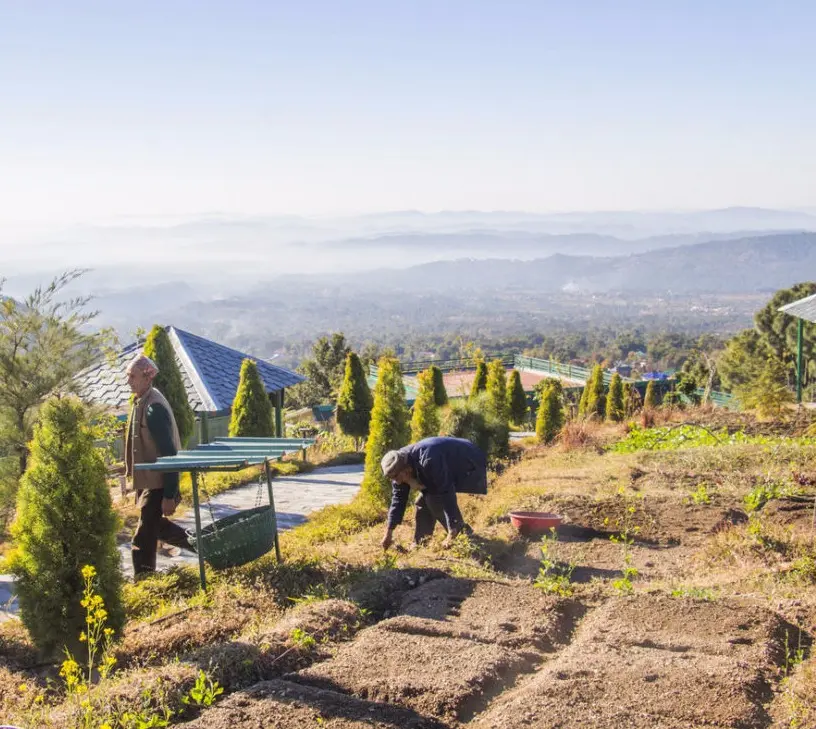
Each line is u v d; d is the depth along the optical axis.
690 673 4.13
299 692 4.08
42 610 5.10
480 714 3.94
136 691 4.17
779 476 11.07
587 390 30.64
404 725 3.72
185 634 5.35
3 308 12.12
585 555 7.79
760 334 50.53
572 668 4.26
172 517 10.98
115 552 5.34
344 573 6.79
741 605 5.24
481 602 5.62
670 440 16.03
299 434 24.05
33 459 5.23
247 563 7.07
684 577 6.87
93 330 13.18
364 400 21.69
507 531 8.54
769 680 4.13
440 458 7.70
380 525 9.56
